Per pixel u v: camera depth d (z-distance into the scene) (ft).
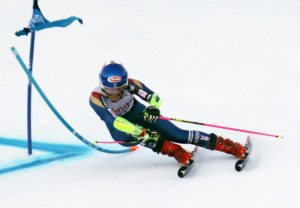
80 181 51.90
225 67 88.69
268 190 45.60
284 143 56.59
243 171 50.57
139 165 55.98
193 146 60.95
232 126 64.64
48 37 106.42
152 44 102.68
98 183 51.13
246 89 77.66
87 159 58.80
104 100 50.57
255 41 100.07
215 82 82.28
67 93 81.56
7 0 128.06
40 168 56.08
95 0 129.80
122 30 111.04
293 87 75.72
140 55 97.14
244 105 71.31
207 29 109.40
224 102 73.56
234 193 45.85
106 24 114.52
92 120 71.67
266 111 67.87
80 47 101.81
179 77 85.76
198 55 95.76
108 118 49.11
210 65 90.27
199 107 72.74
